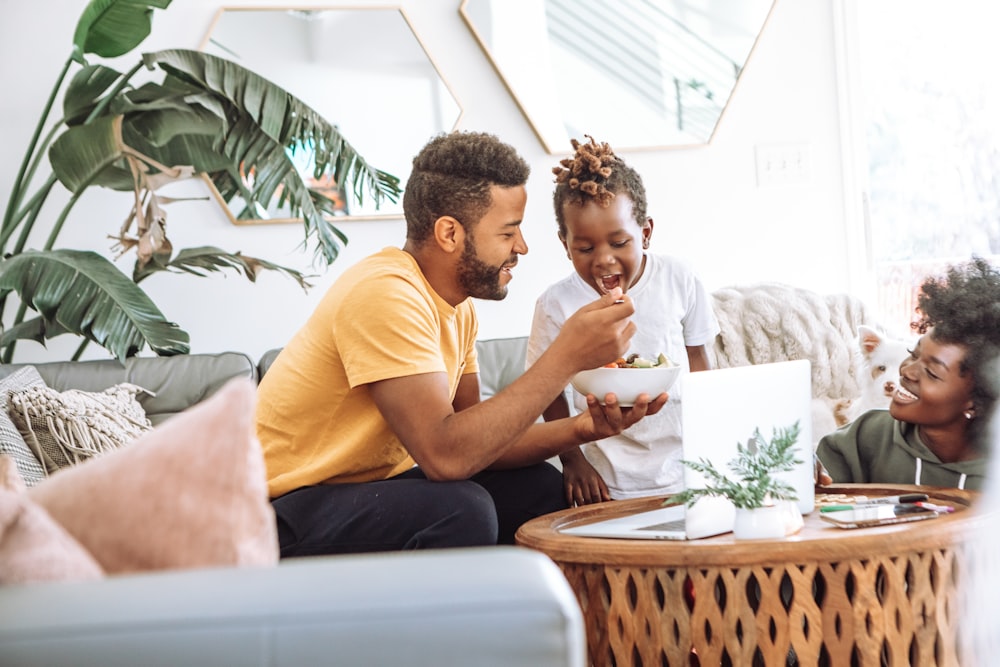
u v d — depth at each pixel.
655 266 2.26
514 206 1.86
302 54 3.16
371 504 1.73
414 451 1.72
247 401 0.82
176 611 0.68
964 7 3.47
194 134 2.94
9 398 2.13
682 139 3.45
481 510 1.71
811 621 1.31
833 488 1.82
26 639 0.67
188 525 0.80
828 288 3.57
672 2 3.45
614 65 3.40
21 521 0.76
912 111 3.61
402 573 0.72
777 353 2.83
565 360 1.71
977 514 1.38
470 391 2.15
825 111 3.56
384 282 1.78
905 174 3.61
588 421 1.91
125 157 2.74
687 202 3.46
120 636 0.67
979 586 1.33
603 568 1.40
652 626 1.36
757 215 3.51
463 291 1.90
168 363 2.59
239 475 0.81
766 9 3.51
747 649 1.32
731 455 1.49
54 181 2.81
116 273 2.66
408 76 3.23
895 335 2.91
